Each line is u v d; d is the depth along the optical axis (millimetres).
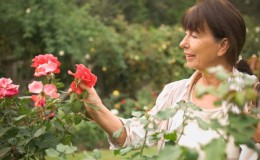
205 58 2033
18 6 8008
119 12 11242
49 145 2029
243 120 1249
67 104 2047
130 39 8906
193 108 1619
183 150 1259
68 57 8031
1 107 2125
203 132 1856
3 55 8195
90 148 6633
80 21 8312
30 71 8227
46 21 7824
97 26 8547
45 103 1993
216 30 1995
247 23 9836
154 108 2160
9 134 2088
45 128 2039
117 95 7938
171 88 2168
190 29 2037
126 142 2057
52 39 7840
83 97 2004
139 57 8633
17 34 8062
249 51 8273
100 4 10930
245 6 12734
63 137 2094
